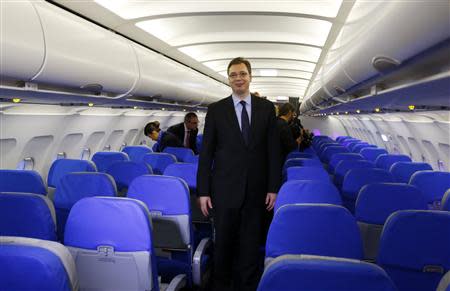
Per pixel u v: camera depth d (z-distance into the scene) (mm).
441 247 2213
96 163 6215
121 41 4539
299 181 3271
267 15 4719
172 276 3658
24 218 2473
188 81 7422
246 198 3457
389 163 7027
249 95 3506
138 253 2316
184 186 3352
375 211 3496
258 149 3455
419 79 2947
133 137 10539
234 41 6078
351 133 20922
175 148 7242
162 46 6102
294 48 6906
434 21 1844
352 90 5141
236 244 3633
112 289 2424
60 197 3516
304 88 14953
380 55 2824
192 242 3594
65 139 6746
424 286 2289
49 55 2949
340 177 5707
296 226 2361
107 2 4098
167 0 4219
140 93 5309
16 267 1383
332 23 4777
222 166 3457
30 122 5418
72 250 2361
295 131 8094
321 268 1219
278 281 1237
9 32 2482
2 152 5262
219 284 3588
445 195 3490
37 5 2941
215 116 3488
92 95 4348
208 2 4305
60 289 1414
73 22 3480
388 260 2301
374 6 2764
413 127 8258
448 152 7211
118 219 2277
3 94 3193
